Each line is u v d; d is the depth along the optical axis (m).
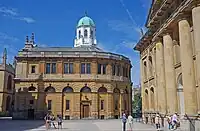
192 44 26.30
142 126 38.47
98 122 53.03
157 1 33.81
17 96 68.38
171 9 30.98
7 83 88.94
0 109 84.19
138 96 110.81
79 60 71.06
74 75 70.25
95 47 84.81
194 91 25.11
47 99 68.56
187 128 24.61
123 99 74.06
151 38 41.66
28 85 68.94
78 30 97.44
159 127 30.64
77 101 68.75
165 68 31.83
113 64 73.94
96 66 71.31
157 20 35.84
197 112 24.16
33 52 71.19
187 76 25.45
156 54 36.31
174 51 31.89
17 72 69.56
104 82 70.81
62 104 68.62
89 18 98.38
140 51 50.72
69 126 41.41
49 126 37.34
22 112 67.50
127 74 79.12
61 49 77.06
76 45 96.44
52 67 70.62
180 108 30.36
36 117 67.25
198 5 23.20
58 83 69.31
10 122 54.22
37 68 70.25
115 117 71.31
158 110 34.69
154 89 39.94
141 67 49.94
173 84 30.95
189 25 26.52
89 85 69.75
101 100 70.25
